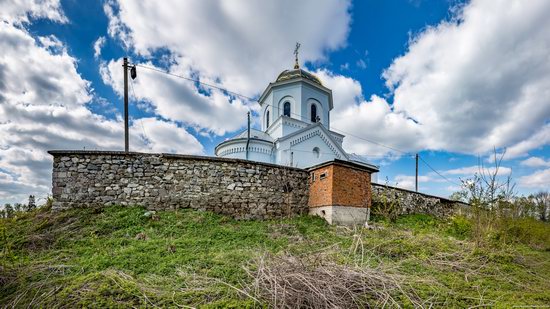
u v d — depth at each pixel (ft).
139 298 10.86
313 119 71.77
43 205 27.53
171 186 27.45
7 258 15.39
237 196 29.17
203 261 15.02
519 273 16.74
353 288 11.19
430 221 34.53
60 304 10.55
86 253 16.72
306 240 21.25
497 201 24.49
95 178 26.21
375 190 36.22
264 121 74.54
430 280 13.61
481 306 11.35
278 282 10.90
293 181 32.32
